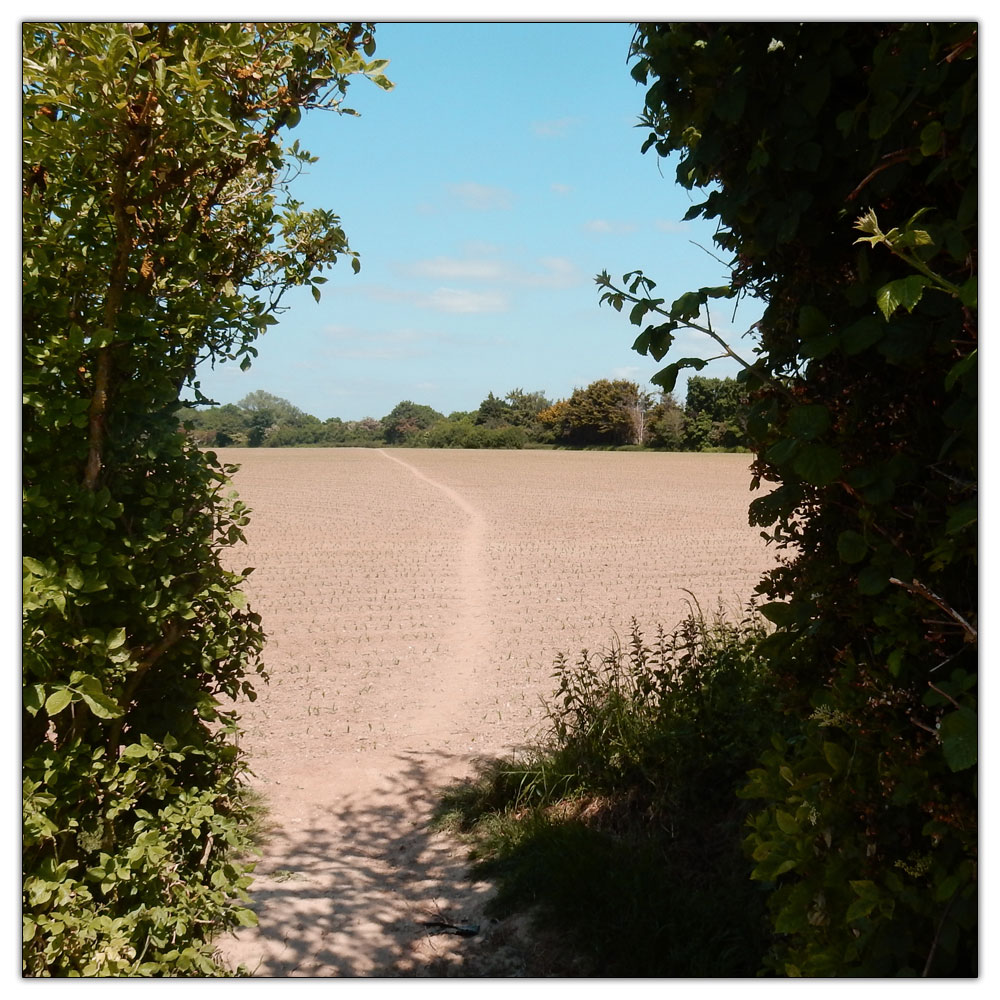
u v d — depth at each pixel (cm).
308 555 2123
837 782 227
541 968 407
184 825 350
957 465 208
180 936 344
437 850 564
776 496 261
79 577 297
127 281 350
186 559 356
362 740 782
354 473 5828
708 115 255
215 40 313
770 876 242
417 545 2320
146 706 362
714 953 390
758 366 271
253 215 448
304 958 424
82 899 305
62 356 308
